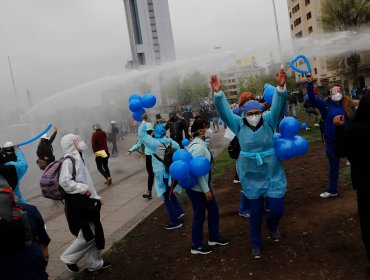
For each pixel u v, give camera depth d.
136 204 7.67
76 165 4.41
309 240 4.53
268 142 4.20
